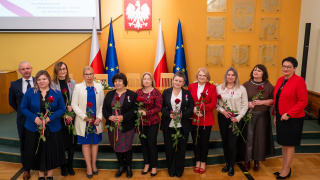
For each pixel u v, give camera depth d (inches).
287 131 126.6
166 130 131.4
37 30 221.1
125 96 128.7
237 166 149.9
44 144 118.6
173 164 137.9
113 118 124.6
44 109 118.2
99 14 219.6
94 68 213.2
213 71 231.0
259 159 138.6
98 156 148.6
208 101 132.6
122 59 229.1
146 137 134.4
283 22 223.3
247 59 228.4
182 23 224.4
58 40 225.8
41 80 116.0
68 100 129.5
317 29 201.3
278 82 131.1
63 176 137.2
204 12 222.7
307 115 205.0
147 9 221.3
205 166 145.2
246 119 135.8
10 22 220.5
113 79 126.6
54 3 218.5
